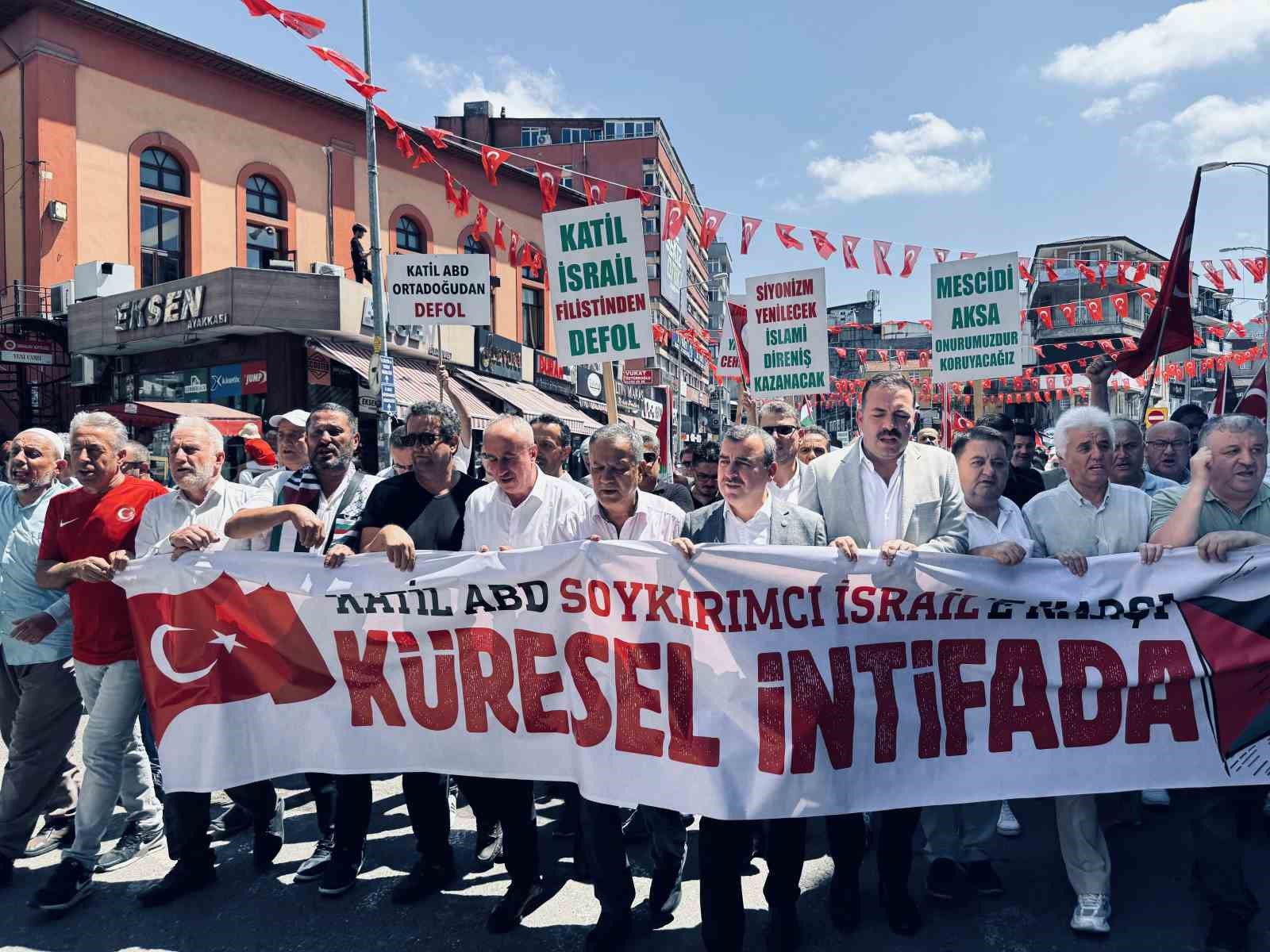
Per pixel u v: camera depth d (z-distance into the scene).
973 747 3.09
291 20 5.70
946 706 3.10
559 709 3.21
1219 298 47.06
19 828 3.60
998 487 3.52
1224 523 3.32
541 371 22.88
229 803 4.55
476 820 3.78
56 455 3.88
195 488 3.66
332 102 20.30
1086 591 3.14
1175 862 3.66
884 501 3.51
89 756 3.44
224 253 18.75
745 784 2.95
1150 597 3.13
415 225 22.45
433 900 3.42
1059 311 38.31
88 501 3.62
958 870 3.50
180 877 3.46
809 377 7.49
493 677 3.27
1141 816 4.18
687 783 2.98
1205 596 3.10
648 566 3.11
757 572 3.06
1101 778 3.08
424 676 3.33
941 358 7.95
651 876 3.70
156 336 15.69
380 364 13.28
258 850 3.69
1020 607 3.14
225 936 3.16
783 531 3.35
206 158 18.45
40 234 16.30
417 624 3.33
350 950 3.05
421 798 3.42
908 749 3.06
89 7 16.39
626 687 3.10
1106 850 3.20
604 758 3.10
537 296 25.52
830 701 3.04
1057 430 3.53
